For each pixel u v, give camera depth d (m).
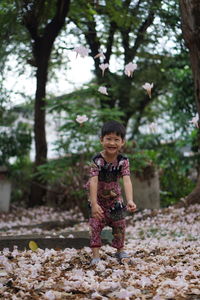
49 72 14.19
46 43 11.78
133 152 9.73
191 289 2.93
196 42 6.45
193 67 6.68
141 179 9.73
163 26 10.57
